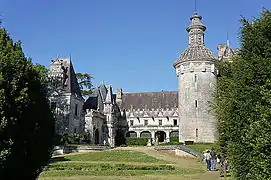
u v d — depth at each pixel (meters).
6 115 14.22
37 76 17.34
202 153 50.91
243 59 16.02
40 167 17.61
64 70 83.25
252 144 12.27
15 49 16.45
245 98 15.17
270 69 13.45
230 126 17.02
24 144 15.77
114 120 103.31
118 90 113.69
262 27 14.80
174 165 41.31
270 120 11.55
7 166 14.77
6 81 14.64
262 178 11.87
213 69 73.56
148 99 111.12
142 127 106.94
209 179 26.73
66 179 26.94
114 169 35.03
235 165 16.20
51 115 18.16
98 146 64.31
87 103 98.25
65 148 59.41
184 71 74.69
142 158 48.50
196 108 72.25
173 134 104.88
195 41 77.12
